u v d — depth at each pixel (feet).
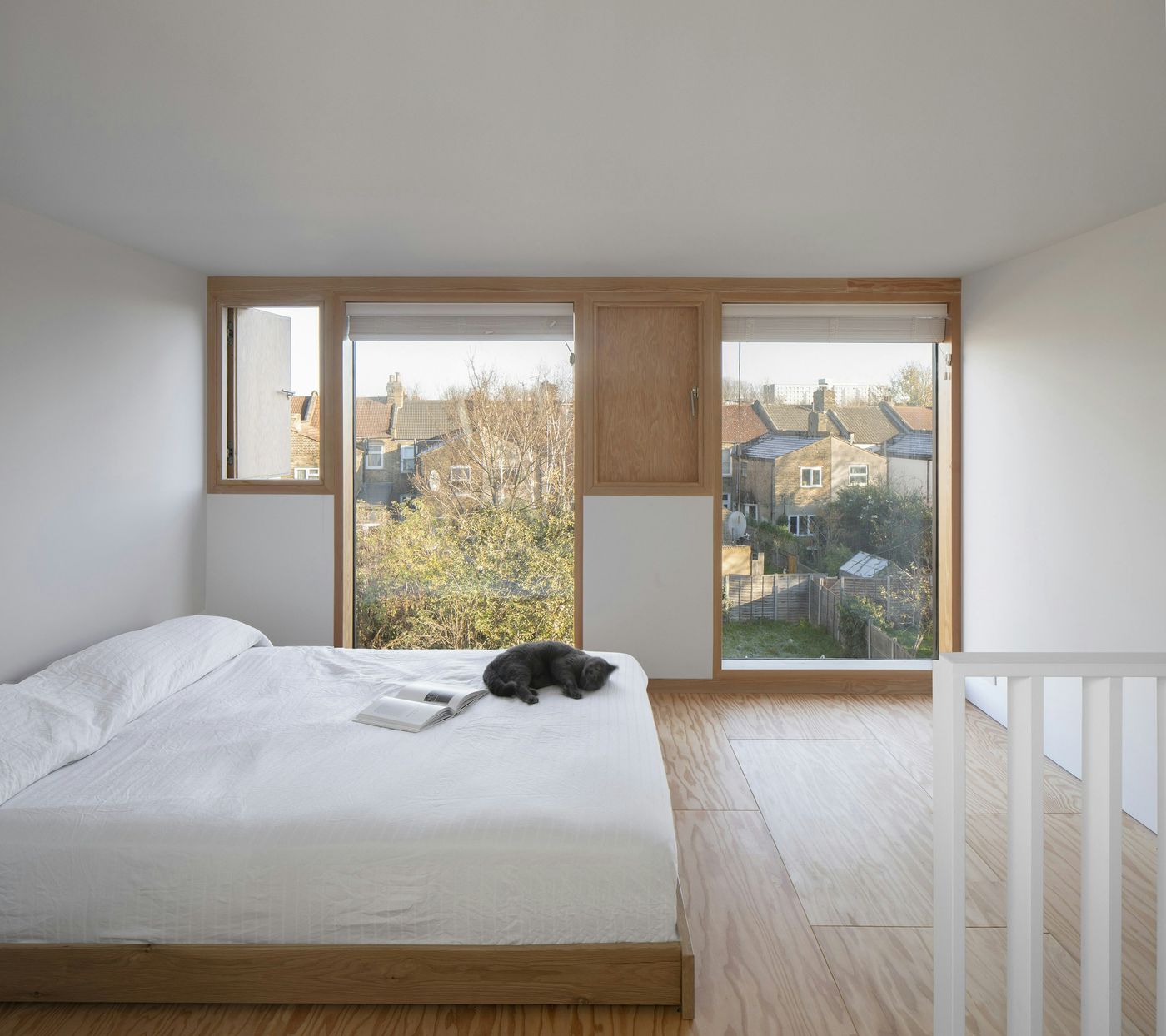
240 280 14.46
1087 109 7.55
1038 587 12.23
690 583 14.79
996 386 13.43
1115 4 5.84
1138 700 9.84
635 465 14.96
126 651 10.07
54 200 10.11
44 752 7.47
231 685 10.28
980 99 7.36
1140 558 10.02
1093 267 11.02
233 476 14.99
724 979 6.77
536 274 14.25
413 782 7.27
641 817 6.71
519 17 6.00
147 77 6.95
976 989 6.67
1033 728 4.50
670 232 11.63
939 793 4.64
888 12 5.96
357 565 15.30
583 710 9.39
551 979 6.34
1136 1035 6.11
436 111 7.64
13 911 6.35
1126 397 10.30
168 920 6.34
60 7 5.88
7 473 10.08
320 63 6.72
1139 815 9.86
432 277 14.47
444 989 6.34
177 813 6.65
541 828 6.51
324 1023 6.27
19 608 10.27
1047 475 11.98
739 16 6.00
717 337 14.62
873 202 10.18
